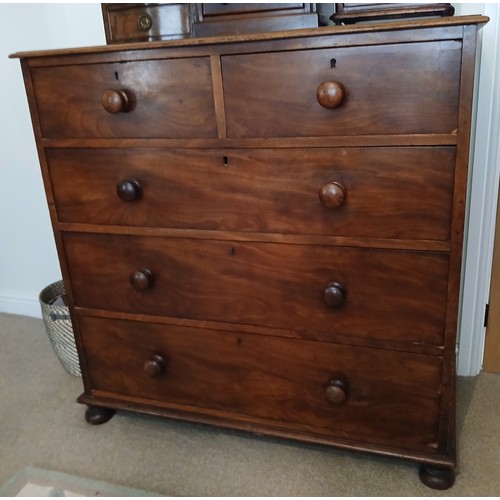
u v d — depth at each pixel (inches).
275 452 58.5
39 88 53.1
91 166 53.9
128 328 59.5
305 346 52.6
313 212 47.6
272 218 49.1
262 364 55.0
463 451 56.9
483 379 69.0
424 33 40.1
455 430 56.2
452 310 46.4
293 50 43.6
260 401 56.7
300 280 50.3
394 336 49.2
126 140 51.5
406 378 50.3
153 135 50.5
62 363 74.9
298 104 44.9
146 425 64.1
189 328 56.6
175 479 55.3
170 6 54.6
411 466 55.4
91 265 58.3
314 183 46.6
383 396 51.6
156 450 59.7
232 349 55.6
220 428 62.7
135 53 48.3
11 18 76.3
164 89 48.6
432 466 52.1
